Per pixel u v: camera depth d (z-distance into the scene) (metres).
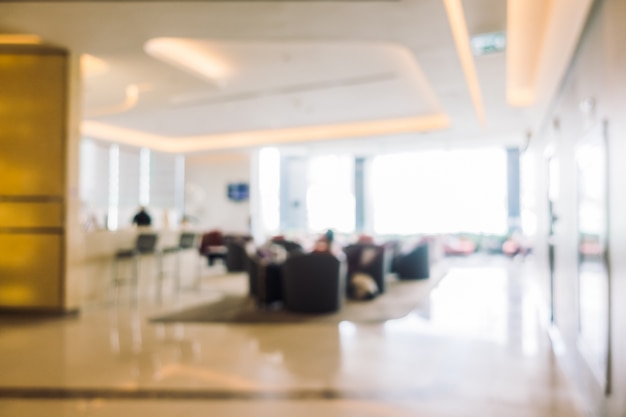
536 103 7.86
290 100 10.02
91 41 5.97
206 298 7.92
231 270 11.40
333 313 6.51
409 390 3.59
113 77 7.66
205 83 8.04
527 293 8.29
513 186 15.43
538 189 8.54
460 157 15.84
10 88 6.41
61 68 6.38
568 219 4.57
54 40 5.95
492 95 8.02
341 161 17.02
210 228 15.19
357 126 12.82
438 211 16.08
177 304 7.32
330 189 17.11
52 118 6.38
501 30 5.20
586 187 3.56
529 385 3.72
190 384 3.71
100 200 14.09
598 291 3.11
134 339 5.13
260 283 7.06
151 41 6.48
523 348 4.80
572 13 4.14
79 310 6.54
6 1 4.84
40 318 6.21
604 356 2.89
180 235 8.89
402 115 11.62
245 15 5.04
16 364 4.24
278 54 7.19
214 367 4.14
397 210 16.48
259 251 7.94
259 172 16.59
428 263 10.15
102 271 7.23
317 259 6.41
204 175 16.84
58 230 6.36
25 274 6.38
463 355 4.54
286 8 4.88
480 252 16.20
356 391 3.56
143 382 3.76
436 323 5.92
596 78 3.28
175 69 7.25
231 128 13.23
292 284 6.55
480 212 15.70
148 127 12.95
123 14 5.12
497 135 12.84
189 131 13.65
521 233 15.17
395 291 8.50
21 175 6.39
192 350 4.70
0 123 6.41
